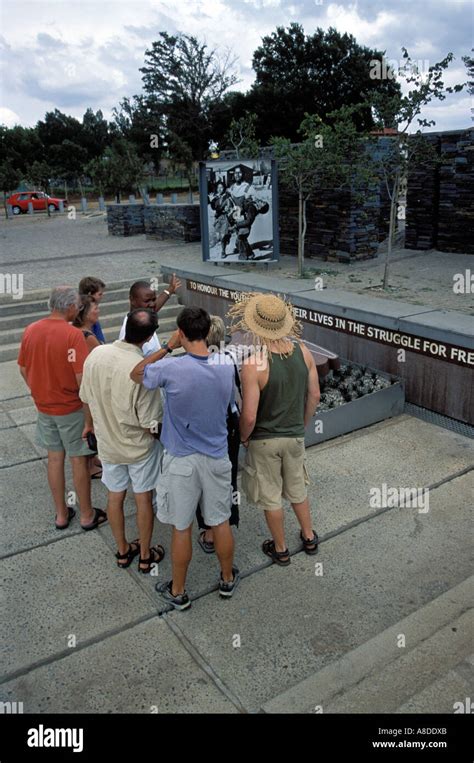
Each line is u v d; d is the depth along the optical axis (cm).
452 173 1125
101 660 310
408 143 814
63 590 365
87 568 387
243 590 364
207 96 4228
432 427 594
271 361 345
